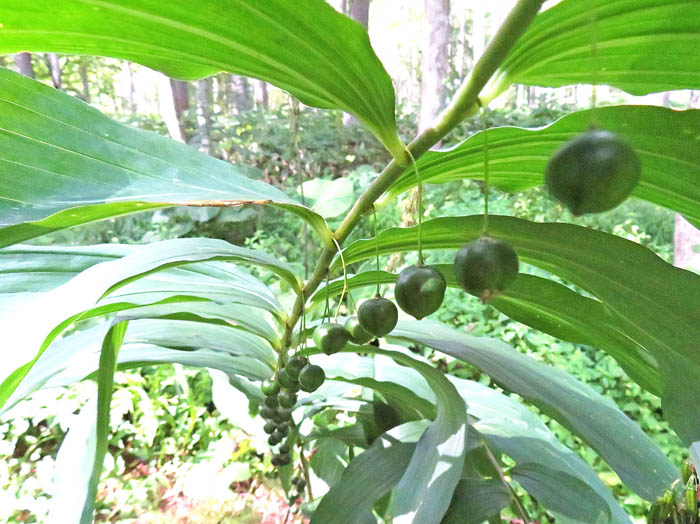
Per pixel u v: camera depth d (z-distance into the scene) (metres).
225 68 0.10
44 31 0.09
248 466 0.51
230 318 0.18
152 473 0.53
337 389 0.25
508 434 0.20
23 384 0.16
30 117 0.11
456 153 0.13
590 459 0.48
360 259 0.15
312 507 0.25
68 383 0.19
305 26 0.09
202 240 0.14
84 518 0.16
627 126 0.10
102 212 0.10
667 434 0.51
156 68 0.11
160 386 0.58
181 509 0.48
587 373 0.55
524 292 0.15
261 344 0.21
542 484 0.16
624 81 0.11
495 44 0.09
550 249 0.12
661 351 0.11
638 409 0.52
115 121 0.13
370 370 0.25
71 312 0.09
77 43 0.09
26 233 0.10
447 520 0.15
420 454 0.15
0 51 0.09
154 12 0.09
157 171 0.13
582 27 0.09
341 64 0.10
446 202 0.90
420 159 0.13
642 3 0.09
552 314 0.16
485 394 0.24
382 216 0.79
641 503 0.44
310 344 0.21
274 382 0.19
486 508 0.15
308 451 0.32
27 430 0.57
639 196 0.13
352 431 0.25
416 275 0.09
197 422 0.57
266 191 0.14
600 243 0.11
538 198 0.85
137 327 0.19
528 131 0.12
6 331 0.09
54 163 0.11
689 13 0.09
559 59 0.10
